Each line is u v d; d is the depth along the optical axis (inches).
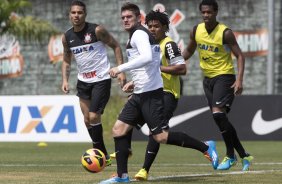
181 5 2940.5
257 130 1963.6
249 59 2908.5
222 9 2915.8
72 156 1574.8
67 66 1182.9
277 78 2859.3
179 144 981.8
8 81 3120.1
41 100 1966.0
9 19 2832.2
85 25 1146.7
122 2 2997.0
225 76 1148.5
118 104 2349.9
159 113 943.0
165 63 1051.3
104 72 1157.7
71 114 1948.8
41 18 3051.2
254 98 1963.6
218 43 1142.3
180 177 1039.6
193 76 2965.1
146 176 990.4
